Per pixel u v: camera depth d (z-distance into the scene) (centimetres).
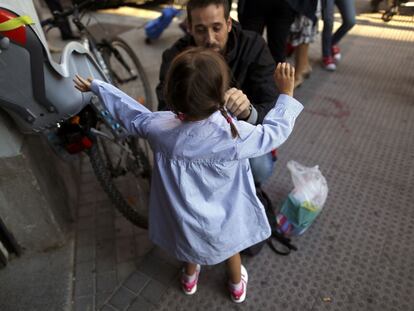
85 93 155
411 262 187
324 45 383
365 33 490
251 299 173
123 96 137
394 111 316
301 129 296
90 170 259
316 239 201
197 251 142
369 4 606
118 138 179
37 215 180
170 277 185
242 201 136
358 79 373
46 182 182
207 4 145
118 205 185
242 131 115
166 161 126
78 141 166
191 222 133
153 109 319
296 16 317
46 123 147
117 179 247
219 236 137
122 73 375
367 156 264
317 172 207
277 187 239
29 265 192
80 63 165
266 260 191
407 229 205
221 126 114
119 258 196
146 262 193
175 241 147
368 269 184
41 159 183
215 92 105
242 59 166
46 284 183
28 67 126
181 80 103
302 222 194
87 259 195
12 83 128
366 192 232
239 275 167
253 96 174
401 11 566
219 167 120
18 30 117
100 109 167
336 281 179
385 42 461
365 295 172
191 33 160
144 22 558
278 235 196
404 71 386
